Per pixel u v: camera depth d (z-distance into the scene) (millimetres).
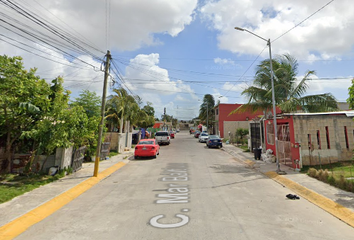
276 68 12977
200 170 10609
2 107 7875
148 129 43750
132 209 5242
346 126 10852
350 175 7672
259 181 8281
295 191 6801
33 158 8773
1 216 4801
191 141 34250
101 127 9617
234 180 8438
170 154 17547
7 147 8602
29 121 8672
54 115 8414
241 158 14953
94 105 13453
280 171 9320
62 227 4281
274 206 5387
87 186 7688
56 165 9055
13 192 6438
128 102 20312
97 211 5164
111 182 8383
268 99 13461
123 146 19656
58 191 6832
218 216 4719
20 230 4188
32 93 8227
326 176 7590
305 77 12359
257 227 4148
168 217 4688
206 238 3707
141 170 10820
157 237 3771
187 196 6301
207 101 48781
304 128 10492
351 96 6414
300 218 4613
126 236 3832
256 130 17250
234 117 35688
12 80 7582
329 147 10594
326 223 4359
